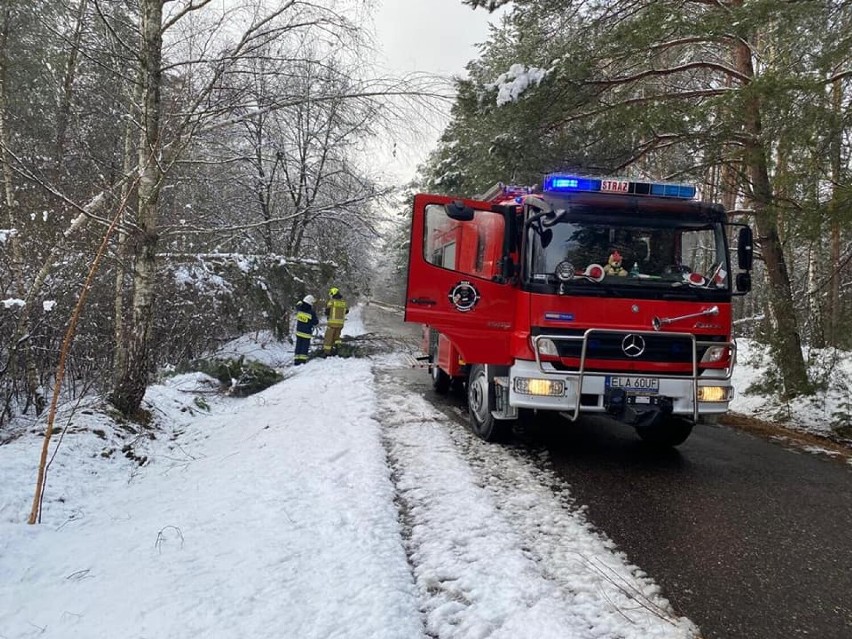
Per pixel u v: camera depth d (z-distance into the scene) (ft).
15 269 27.89
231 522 13.83
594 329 18.28
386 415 26.43
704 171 31.35
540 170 35.09
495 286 20.33
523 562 12.21
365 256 76.59
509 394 19.34
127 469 18.62
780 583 11.98
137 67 21.85
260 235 53.83
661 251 19.19
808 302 30.53
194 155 27.73
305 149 34.58
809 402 28.53
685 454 21.61
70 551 12.26
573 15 32.50
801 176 21.58
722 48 34.42
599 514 15.42
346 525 13.79
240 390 34.37
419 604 10.75
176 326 43.04
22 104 31.30
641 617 10.44
